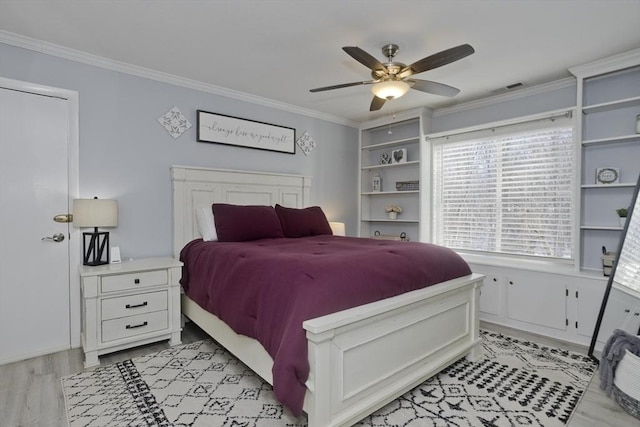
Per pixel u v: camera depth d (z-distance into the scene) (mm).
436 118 4352
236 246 2590
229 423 1716
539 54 2719
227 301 2137
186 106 3354
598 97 3025
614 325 2545
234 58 2850
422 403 1920
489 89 3514
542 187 3436
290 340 1521
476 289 2508
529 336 3000
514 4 2062
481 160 3908
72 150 2727
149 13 2191
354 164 4969
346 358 1628
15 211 2486
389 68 2291
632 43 2525
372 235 5086
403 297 1910
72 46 2643
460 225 4090
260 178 3834
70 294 2693
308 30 2393
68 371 2277
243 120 3742
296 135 4262
